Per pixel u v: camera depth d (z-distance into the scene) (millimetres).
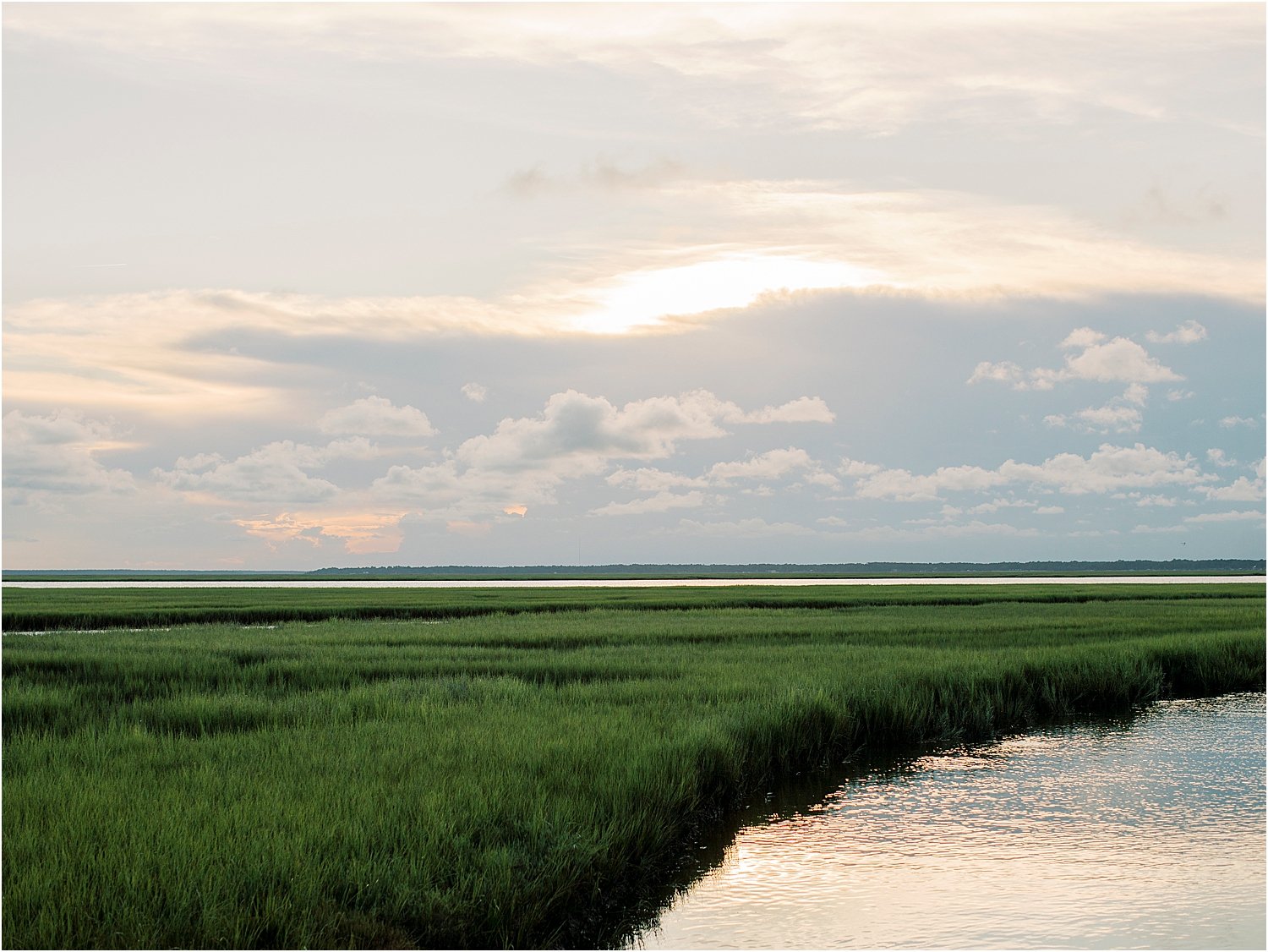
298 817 10328
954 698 21172
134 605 57688
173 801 10977
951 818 14461
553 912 9961
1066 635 33000
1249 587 85312
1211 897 11242
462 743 14391
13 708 17297
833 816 14547
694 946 9969
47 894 8234
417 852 9734
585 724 16047
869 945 9961
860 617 43219
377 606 57281
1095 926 10438
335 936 8250
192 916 8211
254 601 63375
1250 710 23750
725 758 14898
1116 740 20094
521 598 69688
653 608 55844
